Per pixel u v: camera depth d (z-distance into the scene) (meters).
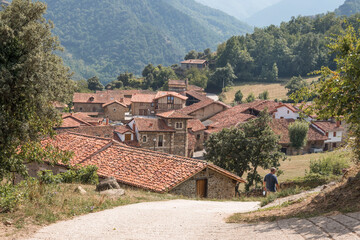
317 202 8.57
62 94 16.30
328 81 9.27
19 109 14.18
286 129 63.97
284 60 171.38
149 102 106.75
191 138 62.72
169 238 7.09
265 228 7.18
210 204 14.25
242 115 74.50
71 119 59.12
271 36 189.62
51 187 12.82
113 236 7.31
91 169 18.48
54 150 16.81
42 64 14.05
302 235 5.95
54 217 9.03
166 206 12.55
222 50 198.25
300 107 10.38
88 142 25.20
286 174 38.62
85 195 12.52
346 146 11.07
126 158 22.16
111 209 11.01
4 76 12.99
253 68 176.62
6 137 13.80
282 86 149.12
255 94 141.25
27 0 14.71
